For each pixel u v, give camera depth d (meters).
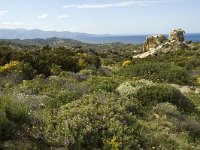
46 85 15.10
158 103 13.25
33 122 8.74
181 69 25.58
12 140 7.64
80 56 31.98
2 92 13.44
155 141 9.41
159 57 47.22
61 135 8.52
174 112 12.36
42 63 21.36
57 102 11.41
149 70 25.44
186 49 57.72
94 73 24.44
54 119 9.29
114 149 8.23
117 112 9.98
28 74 18.62
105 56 53.00
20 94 12.63
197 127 11.41
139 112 11.58
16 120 8.59
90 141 8.45
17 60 21.14
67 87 14.71
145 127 10.02
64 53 34.03
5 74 18.09
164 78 24.59
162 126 10.93
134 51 86.50
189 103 14.38
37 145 7.73
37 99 11.89
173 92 14.04
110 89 14.60
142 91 13.91
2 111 8.24
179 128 11.20
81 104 10.55
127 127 9.12
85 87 14.52
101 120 9.20
